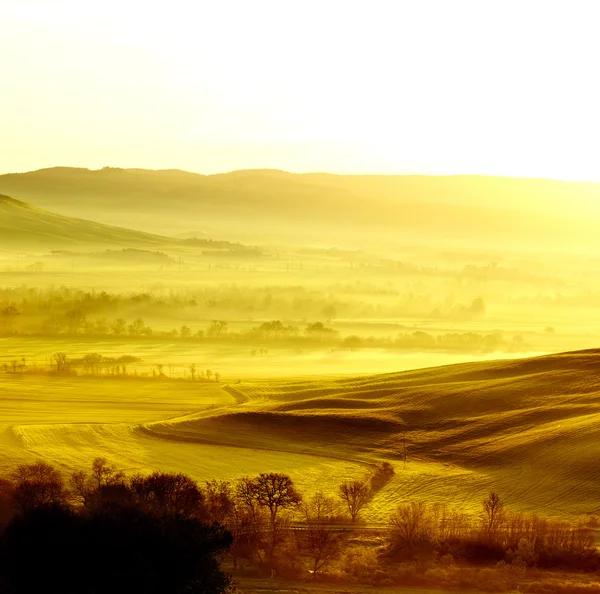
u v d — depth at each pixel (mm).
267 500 109938
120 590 57406
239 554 91562
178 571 59469
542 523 104812
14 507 88375
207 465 144375
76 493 110125
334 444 160875
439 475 137750
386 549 97625
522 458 142125
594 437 145250
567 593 81375
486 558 96062
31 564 58688
